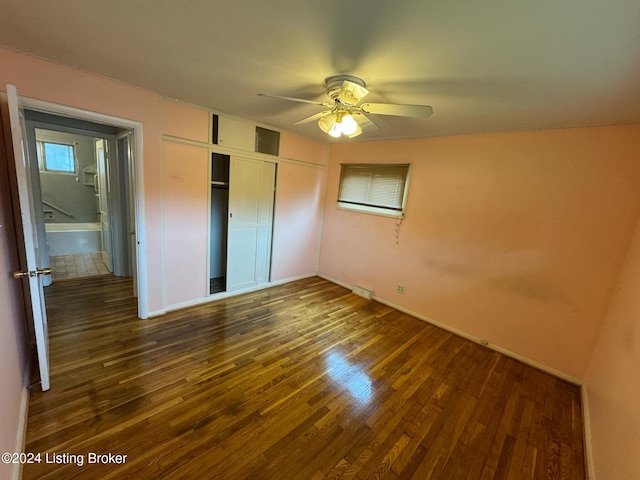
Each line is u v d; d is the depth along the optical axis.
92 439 1.53
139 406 1.78
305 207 4.24
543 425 1.95
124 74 2.12
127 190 3.73
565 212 2.41
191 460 1.48
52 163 5.45
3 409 1.24
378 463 1.57
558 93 1.72
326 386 2.13
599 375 2.05
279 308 3.40
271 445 1.61
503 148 2.70
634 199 2.12
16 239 1.97
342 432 1.74
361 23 1.22
